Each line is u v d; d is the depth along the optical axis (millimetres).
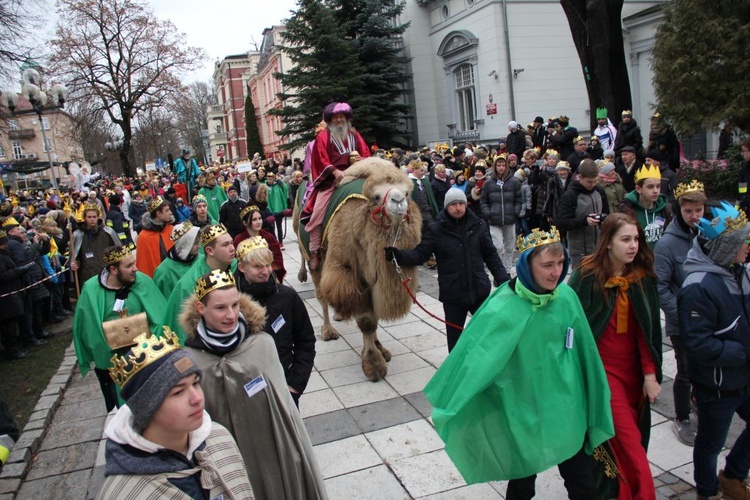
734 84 12055
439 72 25625
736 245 2971
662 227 5086
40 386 6555
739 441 3254
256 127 52375
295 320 3504
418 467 4000
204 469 1915
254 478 2623
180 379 1775
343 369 5910
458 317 5051
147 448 1775
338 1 25297
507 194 8570
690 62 12555
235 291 2607
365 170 5359
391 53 25516
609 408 2812
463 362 2793
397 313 5176
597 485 3049
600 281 3074
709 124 12195
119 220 12898
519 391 2775
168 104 35500
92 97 34000
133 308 4570
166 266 5246
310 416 4902
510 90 21375
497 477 2820
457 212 4848
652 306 3057
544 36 21828
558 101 22250
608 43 14352
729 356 2941
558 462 2705
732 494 3305
